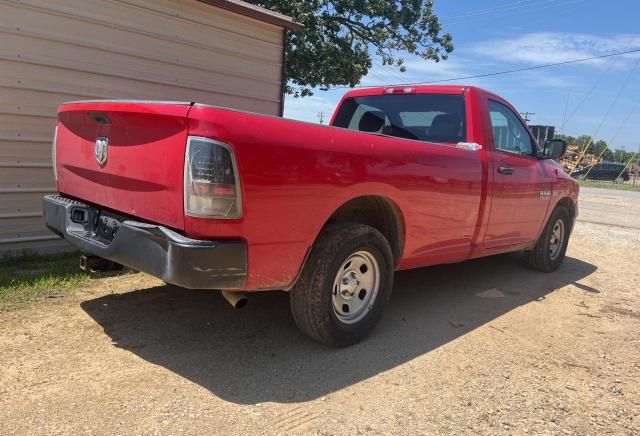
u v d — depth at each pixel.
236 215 2.88
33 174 5.79
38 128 5.76
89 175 3.66
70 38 5.86
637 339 4.39
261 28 7.75
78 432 2.60
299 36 13.47
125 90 6.40
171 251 2.82
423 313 4.73
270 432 2.71
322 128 3.34
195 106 2.81
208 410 2.88
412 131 5.38
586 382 3.54
